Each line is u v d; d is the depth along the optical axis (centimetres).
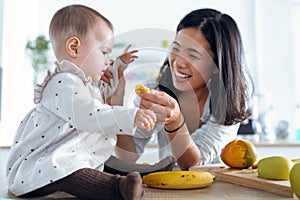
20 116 259
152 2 285
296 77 295
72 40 91
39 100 85
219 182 91
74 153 79
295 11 295
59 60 93
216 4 290
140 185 70
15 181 78
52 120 83
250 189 82
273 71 292
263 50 293
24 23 269
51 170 74
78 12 93
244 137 241
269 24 293
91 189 71
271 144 217
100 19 95
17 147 84
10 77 251
